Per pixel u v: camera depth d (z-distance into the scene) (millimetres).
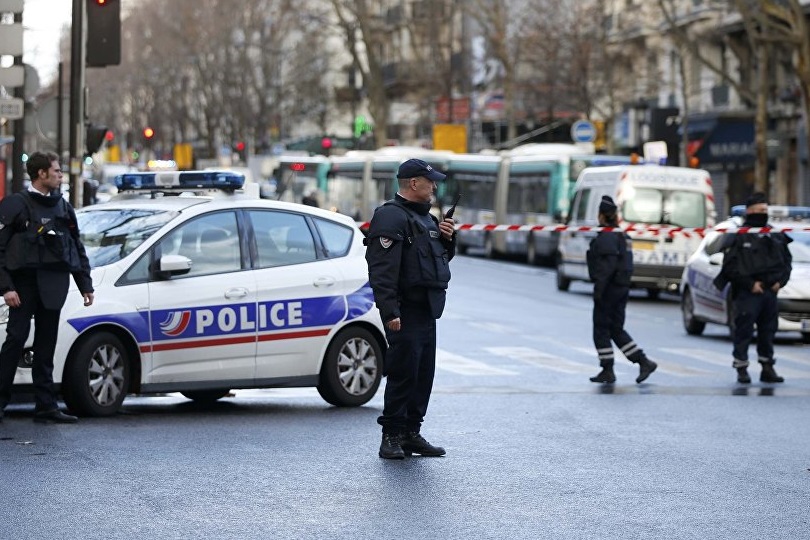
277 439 14523
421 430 15438
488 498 11609
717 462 13641
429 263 13242
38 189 15180
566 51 77188
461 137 79375
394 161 67688
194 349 16438
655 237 41375
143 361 16141
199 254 16672
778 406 18328
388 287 13125
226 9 108938
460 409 17312
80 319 15680
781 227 29797
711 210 41812
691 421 16641
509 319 32656
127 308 16000
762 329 21531
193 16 111938
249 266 16953
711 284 29188
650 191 41562
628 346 20953
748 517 11125
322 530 10312
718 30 63969
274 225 17312
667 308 39156
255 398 18812
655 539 10297
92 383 15859
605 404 18109
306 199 39656
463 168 66500
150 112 137000
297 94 112312
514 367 22922
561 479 12547
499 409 17375
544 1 83562
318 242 17609
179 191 17797
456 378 21172
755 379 22000
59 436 14391
